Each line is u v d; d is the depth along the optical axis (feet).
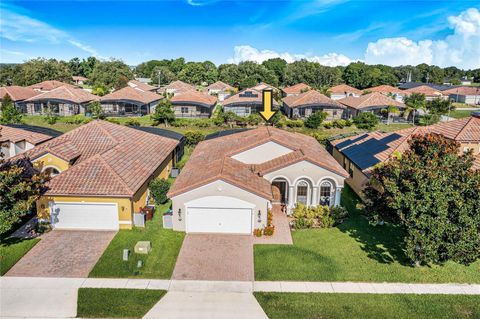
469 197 50.39
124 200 72.38
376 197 61.98
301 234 73.00
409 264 61.36
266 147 88.84
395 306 51.03
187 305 51.21
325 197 84.23
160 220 78.33
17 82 328.29
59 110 201.05
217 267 60.64
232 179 71.61
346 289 54.85
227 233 73.10
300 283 56.34
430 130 109.40
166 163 106.93
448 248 50.24
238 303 51.67
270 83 380.37
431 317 48.96
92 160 79.36
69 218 73.46
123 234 71.87
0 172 59.11
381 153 94.63
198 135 148.56
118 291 54.19
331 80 377.50
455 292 54.24
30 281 56.49
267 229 71.72
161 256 63.93
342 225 76.84
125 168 81.35
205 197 71.92
